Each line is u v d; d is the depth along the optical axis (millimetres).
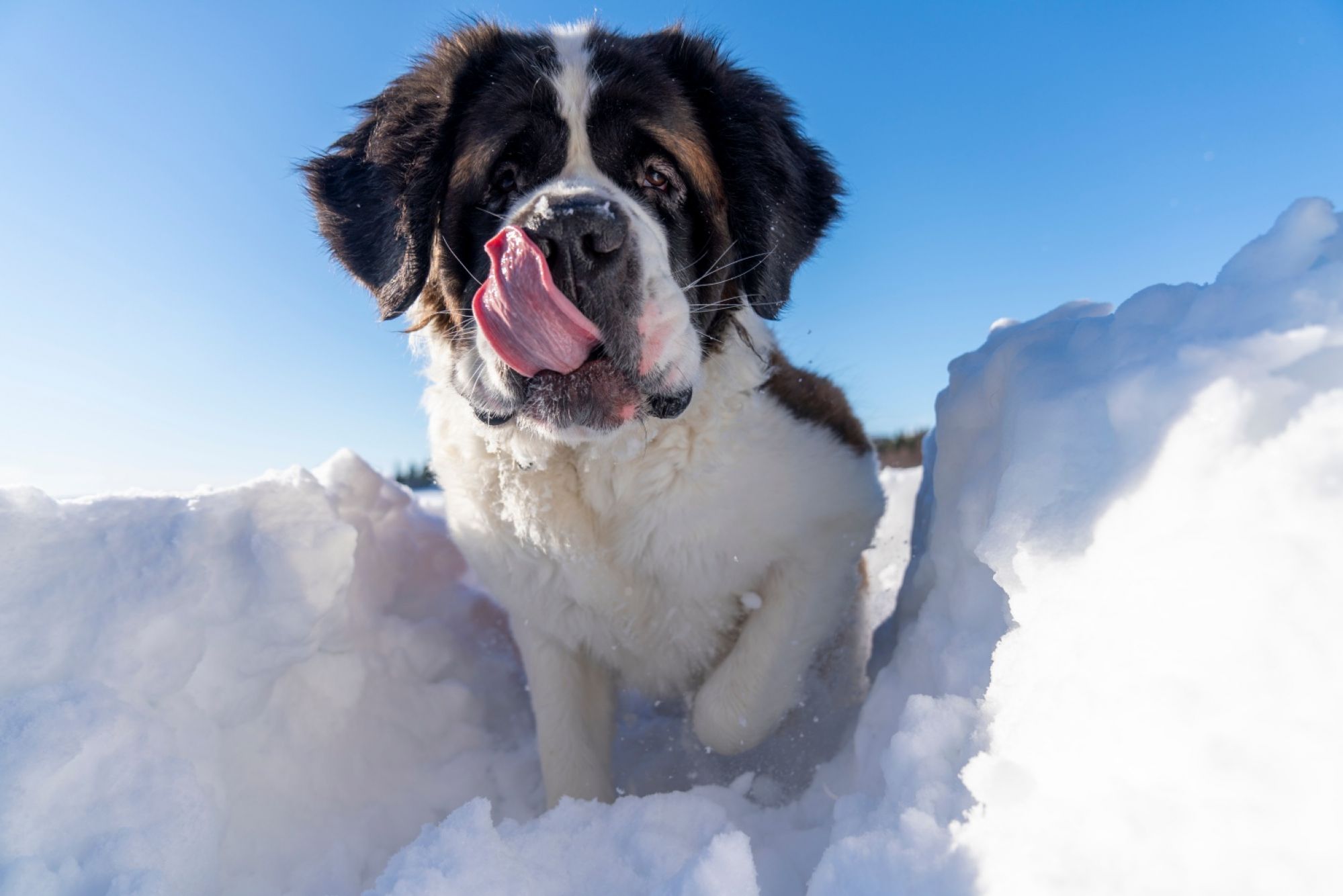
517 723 729
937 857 317
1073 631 323
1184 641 280
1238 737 258
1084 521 338
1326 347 289
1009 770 318
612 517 583
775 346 686
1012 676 350
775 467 588
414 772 623
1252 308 317
